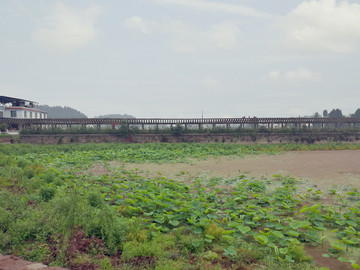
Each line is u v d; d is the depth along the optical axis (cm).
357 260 496
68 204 507
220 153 2288
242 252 504
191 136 3203
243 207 772
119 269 429
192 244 532
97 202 706
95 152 2264
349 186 1104
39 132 3159
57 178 1052
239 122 3450
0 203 653
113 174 1309
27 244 504
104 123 3366
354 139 3331
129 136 3166
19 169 1241
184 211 707
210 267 458
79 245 504
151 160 1897
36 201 765
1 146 2366
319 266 478
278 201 859
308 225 598
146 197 844
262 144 3006
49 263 447
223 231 585
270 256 492
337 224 676
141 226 611
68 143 3102
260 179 1259
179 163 1781
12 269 391
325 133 3300
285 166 1631
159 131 3256
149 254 488
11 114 4044
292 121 3488
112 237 523
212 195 903
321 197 942
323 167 1581
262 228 651
